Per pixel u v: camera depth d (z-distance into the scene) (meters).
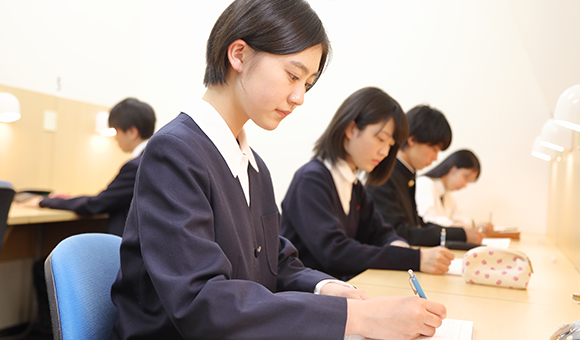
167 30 4.14
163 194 0.75
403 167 2.26
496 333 0.84
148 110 2.78
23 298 2.90
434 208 2.84
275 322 0.68
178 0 4.11
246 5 0.82
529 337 0.82
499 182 3.27
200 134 0.85
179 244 0.71
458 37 3.39
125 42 4.07
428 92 3.45
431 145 2.21
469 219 3.07
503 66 3.28
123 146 2.81
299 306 0.70
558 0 1.38
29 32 3.25
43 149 3.13
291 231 1.61
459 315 0.95
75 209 2.53
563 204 2.15
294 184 1.63
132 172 2.52
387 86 3.54
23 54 3.21
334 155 1.64
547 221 3.08
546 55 1.94
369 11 3.59
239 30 0.81
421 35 3.47
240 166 0.91
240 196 0.89
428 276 1.38
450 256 1.44
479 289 1.21
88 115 3.46
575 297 1.09
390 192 2.16
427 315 0.73
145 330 0.77
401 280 1.31
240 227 0.87
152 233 0.73
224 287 0.69
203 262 0.71
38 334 2.78
